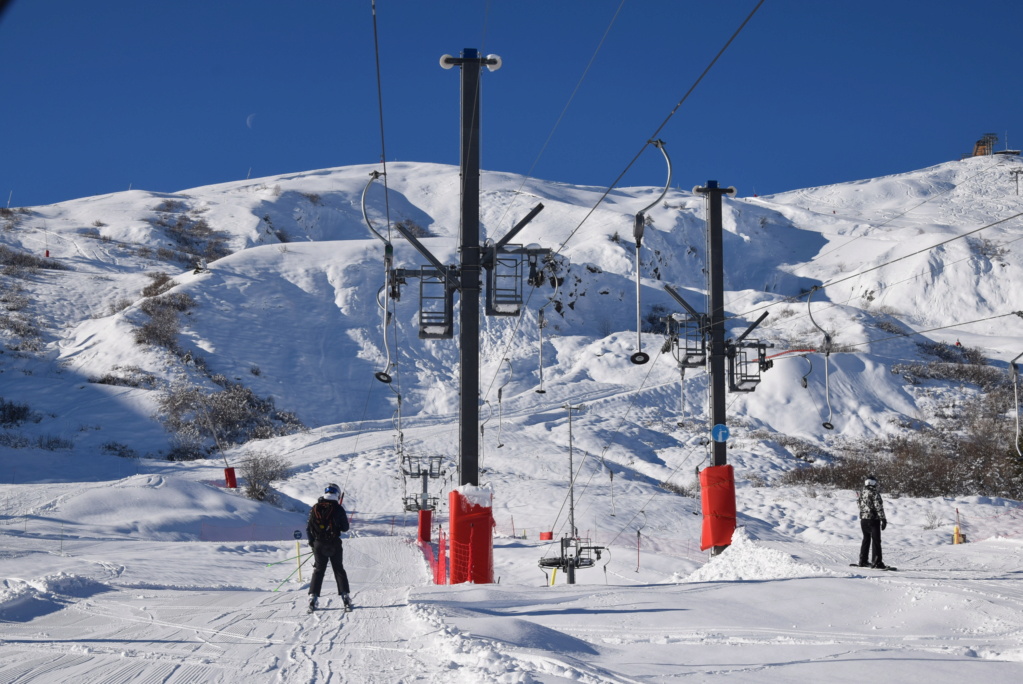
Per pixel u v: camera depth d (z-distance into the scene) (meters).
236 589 12.41
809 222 169.62
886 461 50.53
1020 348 92.06
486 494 13.22
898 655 6.32
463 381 13.55
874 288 120.62
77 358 68.62
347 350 79.94
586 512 38.19
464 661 5.66
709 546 19.27
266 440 57.09
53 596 10.31
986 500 38.31
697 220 151.25
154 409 58.91
